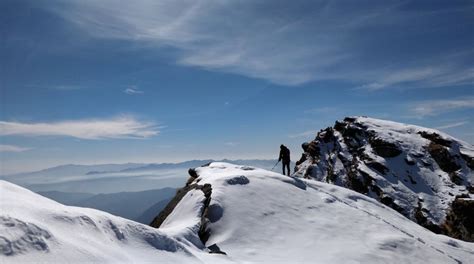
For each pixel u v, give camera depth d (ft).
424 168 240.53
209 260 50.75
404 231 81.82
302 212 78.74
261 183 88.07
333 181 249.34
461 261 74.69
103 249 32.96
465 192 212.43
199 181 93.97
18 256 24.23
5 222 26.30
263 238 66.33
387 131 277.23
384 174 237.04
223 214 72.02
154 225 90.74
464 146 253.85
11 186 37.22
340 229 73.20
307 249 63.52
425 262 65.05
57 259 26.25
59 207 36.76
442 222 196.03
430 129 276.00
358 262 60.39
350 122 303.07
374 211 93.97
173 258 43.04
